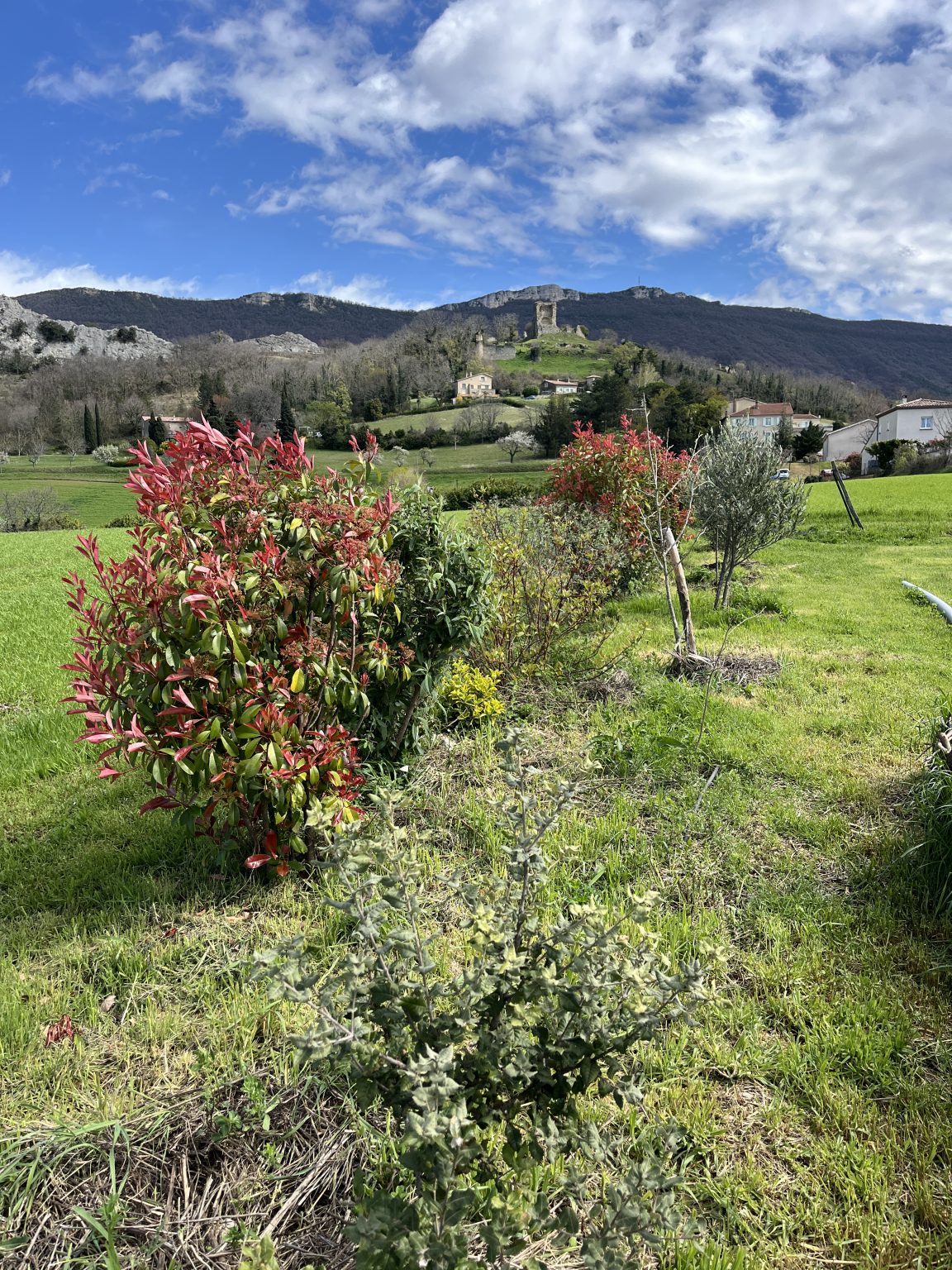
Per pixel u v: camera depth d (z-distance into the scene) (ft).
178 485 10.92
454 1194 4.39
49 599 43.52
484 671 20.68
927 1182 6.72
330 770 11.18
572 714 18.35
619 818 13.21
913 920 10.61
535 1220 4.74
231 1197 6.56
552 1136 4.96
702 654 23.26
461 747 16.47
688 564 42.73
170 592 10.46
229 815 11.00
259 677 10.68
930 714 17.99
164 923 11.02
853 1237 6.38
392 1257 4.22
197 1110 7.49
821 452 266.16
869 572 39.78
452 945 9.78
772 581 38.09
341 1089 7.57
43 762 17.42
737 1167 6.97
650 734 16.17
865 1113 7.50
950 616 28.22
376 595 11.59
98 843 13.70
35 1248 6.13
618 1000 5.86
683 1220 4.89
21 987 9.66
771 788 14.62
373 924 5.59
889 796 14.11
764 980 9.43
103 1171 6.76
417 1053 5.36
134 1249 6.13
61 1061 8.39
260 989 9.00
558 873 11.53
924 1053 8.34
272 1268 4.48
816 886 11.48
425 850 12.07
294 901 11.37
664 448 38.70
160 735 10.73
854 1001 8.96
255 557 10.89
